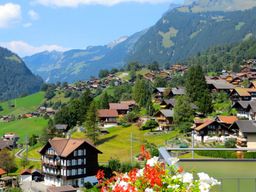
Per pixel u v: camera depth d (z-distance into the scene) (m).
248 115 98.62
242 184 11.55
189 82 116.88
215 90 133.25
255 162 13.38
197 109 110.69
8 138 172.75
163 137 100.06
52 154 89.19
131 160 86.06
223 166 13.20
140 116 127.12
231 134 89.19
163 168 9.22
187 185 8.71
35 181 93.94
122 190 8.66
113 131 118.31
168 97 139.62
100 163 91.06
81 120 140.00
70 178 86.00
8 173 102.31
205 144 86.81
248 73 168.50
